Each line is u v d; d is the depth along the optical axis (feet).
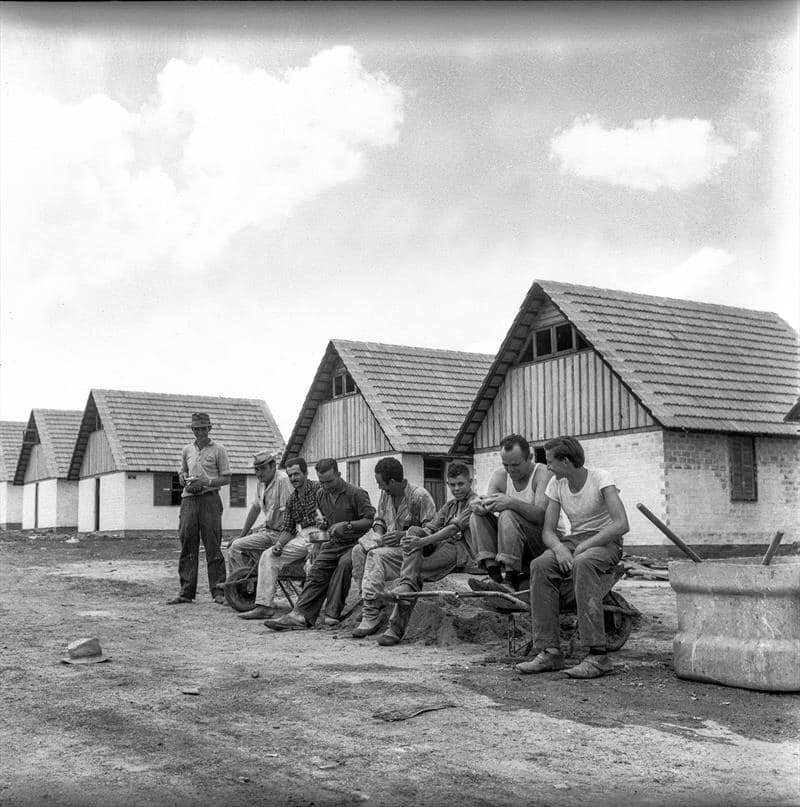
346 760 14.10
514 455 23.95
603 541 21.17
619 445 70.03
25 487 171.12
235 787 12.84
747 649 18.66
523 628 24.34
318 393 106.01
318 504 31.55
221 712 17.06
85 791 12.66
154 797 12.43
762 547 69.77
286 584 37.83
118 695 18.49
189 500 37.70
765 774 13.61
